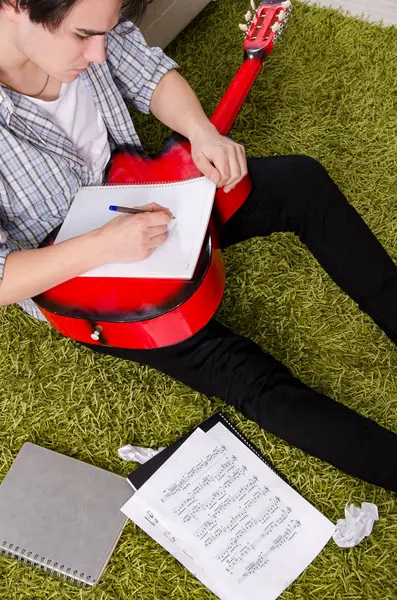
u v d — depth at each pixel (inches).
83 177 46.2
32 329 59.1
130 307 41.4
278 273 59.2
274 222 49.5
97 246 40.3
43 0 31.0
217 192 45.1
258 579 45.3
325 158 65.5
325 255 48.8
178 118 48.0
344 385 53.0
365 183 63.4
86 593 46.8
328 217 47.4
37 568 48.2
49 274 40.2
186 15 74.0
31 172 41.8
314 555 45.9
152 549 47.9
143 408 54.1
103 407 54.6
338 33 73.8
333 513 47.8
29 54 35.7
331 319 56.3
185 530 47.2
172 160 47.6
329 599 44.9
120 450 51.9
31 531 49.3
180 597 46.0
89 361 56.8
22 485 51.3
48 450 52.7
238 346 46.7
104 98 45.1
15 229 44.7
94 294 42.4
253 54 50.4
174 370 47.3
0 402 56.1
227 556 46.2
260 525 47.1
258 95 70.6
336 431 44.4
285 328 56.4
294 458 50.1
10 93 39.5
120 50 46.4
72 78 37.7
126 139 48.4
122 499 49.7
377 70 70.7
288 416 45.3
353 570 45.5
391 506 47.4
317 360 54.4
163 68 48.4
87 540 48.4
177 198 43.9
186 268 40.4
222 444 50.3
